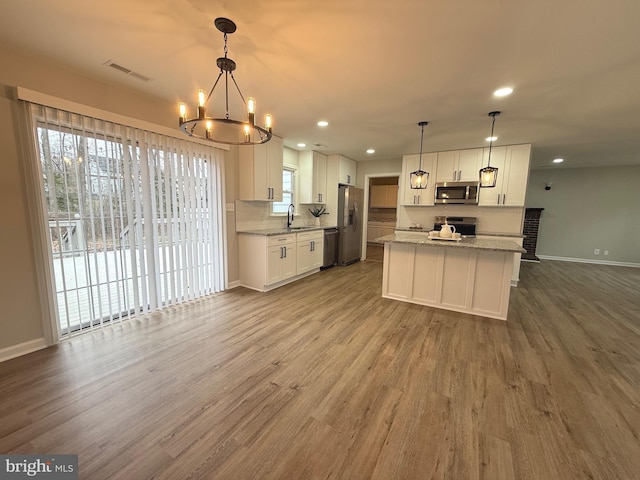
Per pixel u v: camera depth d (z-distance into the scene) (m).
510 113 3.23
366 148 5.31
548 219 7.10
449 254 3.42
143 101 2.93
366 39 1.91
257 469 1.34
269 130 2.14
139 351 2.37
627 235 6.41
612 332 2.87
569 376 2.11
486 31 1.80
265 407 1.74
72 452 1.41
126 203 2.85
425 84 2.57
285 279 4.49
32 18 1.73
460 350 2.47
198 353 2.36
